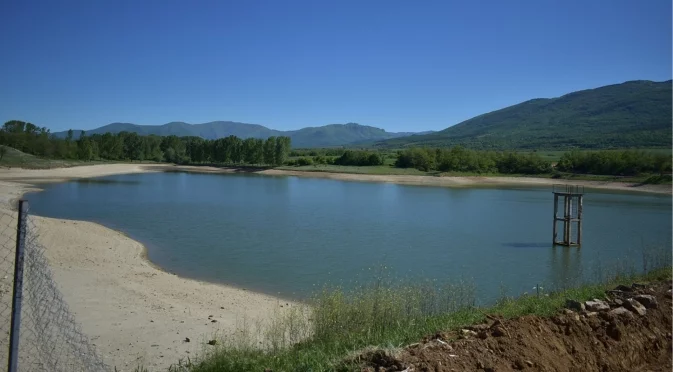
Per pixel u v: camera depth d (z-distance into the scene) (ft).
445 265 89.10
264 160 407.03
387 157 484.74
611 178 303.07
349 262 88.53
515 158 365.81
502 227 136.77
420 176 325.62
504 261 93.71
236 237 109.60
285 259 89.15
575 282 73.20
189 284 67.21
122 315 49.24
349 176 327.26
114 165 380.17
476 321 32.01
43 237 81.61
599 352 30.14
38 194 187.42
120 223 123.44
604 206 193.16
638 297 37.45
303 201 191.31
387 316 35.88
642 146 610.24
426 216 155.84
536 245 111.14
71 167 324.80
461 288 65.41
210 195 203.72
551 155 565.12
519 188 276.21
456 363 23.68
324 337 32.86
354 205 181.98
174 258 86.79
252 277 75.46
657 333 34.09
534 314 32.60
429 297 52.31
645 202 208.33
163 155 478.18
